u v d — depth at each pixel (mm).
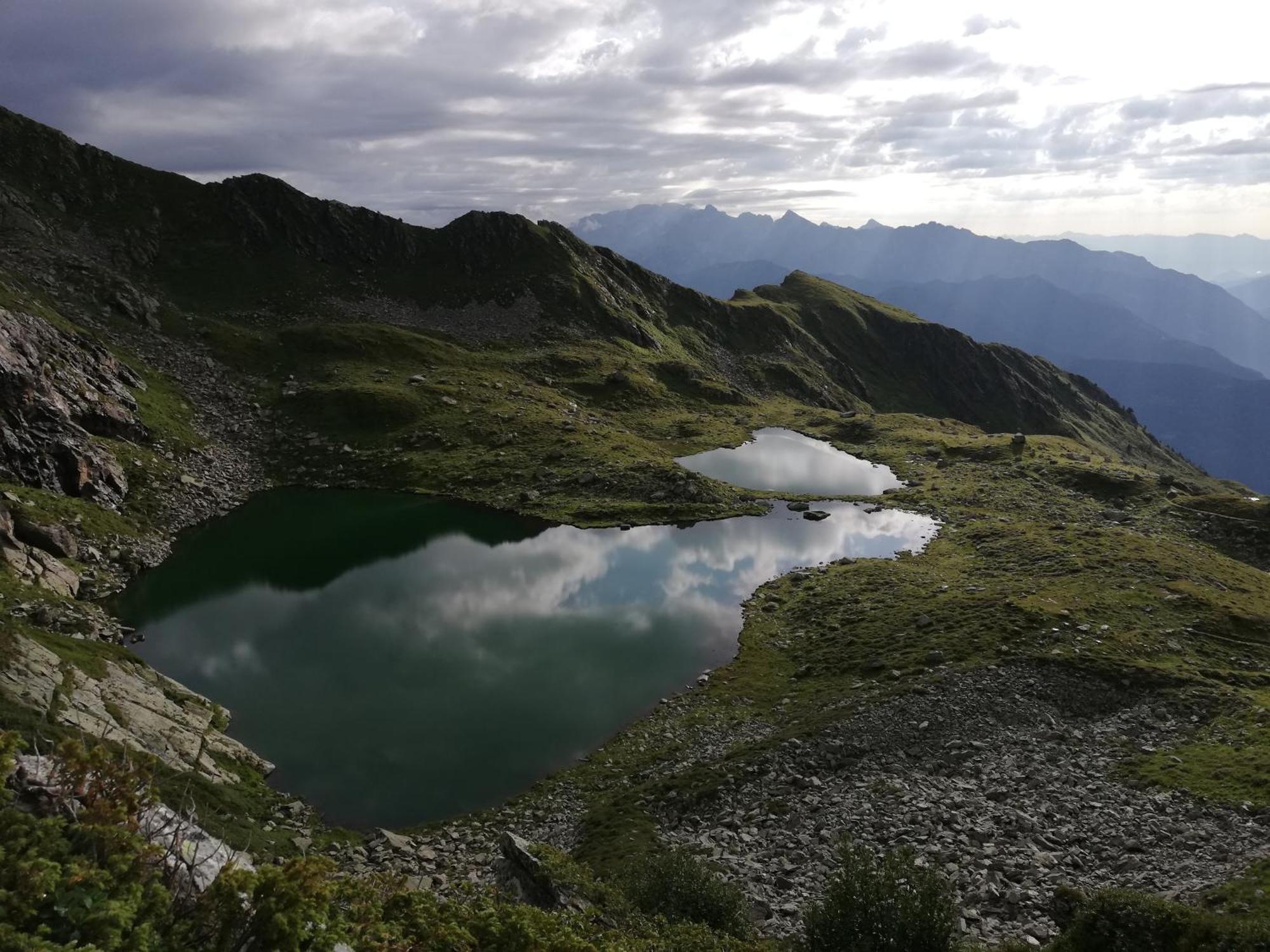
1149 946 20844
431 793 43969
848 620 67938
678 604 75812
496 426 139000
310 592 77375
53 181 193625
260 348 164250
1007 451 146000
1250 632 59438
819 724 47281
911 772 41156
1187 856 29391
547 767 47219
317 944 10617
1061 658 52406
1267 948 19000
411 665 61188
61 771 10750
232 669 59125
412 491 116625
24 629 43656
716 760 45312
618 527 101438
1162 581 69938
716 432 163375
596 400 175625
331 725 51406
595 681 59281
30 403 85062
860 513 108938
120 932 8578
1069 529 91125
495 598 76750
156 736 39344
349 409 141625
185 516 96750
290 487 117938
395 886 16078
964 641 58188
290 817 39156
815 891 30094
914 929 22750
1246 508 103188
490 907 17906
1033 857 30562
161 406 124875
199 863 10945
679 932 22750
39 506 75250
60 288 153875
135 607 70188
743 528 101438
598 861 34469
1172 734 42844
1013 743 43406
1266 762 35875
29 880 8539
